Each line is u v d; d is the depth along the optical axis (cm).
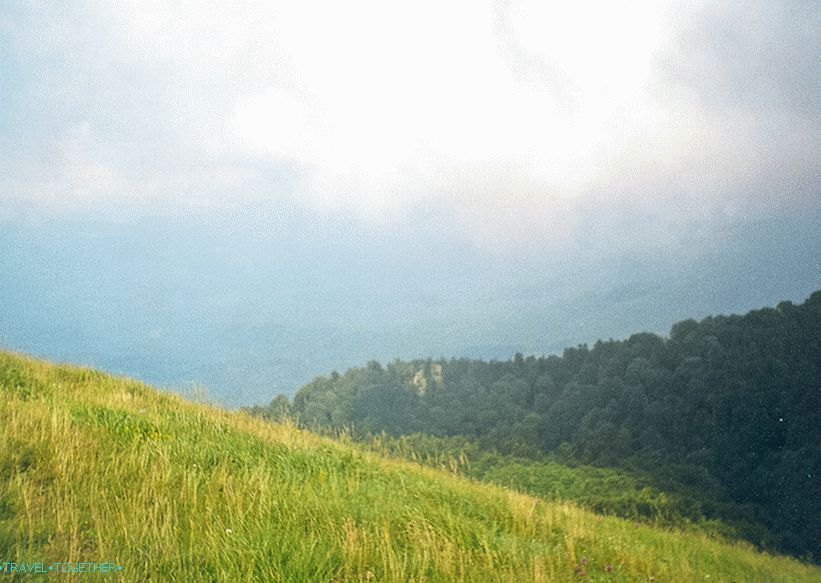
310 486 938
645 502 7712
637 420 11850
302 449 1190
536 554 817
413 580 654
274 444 1188
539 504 1270
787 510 8606
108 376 1644
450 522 870
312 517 796
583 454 11081
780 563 2367
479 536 834
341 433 1577
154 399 1489
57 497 714
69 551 609
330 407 14750
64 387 1401
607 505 7644
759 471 9575
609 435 11375
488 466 10419
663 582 928
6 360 1458
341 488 958
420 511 893
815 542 8025
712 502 8550
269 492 850
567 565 827
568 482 9394
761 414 10512
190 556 623
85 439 923
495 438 12350
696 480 9694
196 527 707
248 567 625
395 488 1060
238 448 1106
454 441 12138
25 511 674
